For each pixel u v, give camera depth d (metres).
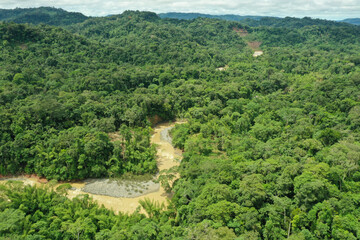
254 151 71.69
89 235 48.09
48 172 70.69
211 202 49.69
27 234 45.09
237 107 108.44
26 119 79.50
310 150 69.06
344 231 41.69
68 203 55.03
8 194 52.81
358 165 58.62
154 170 77.75
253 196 48.53
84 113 90.44
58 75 118.00
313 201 47.66
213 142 83.88
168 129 108.75
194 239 40.97
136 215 54.75
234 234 41.19
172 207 57.84
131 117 95.44
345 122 88.25
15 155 71.75
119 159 77.31
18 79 106.44
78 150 72.19
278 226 45.69
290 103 111.56
